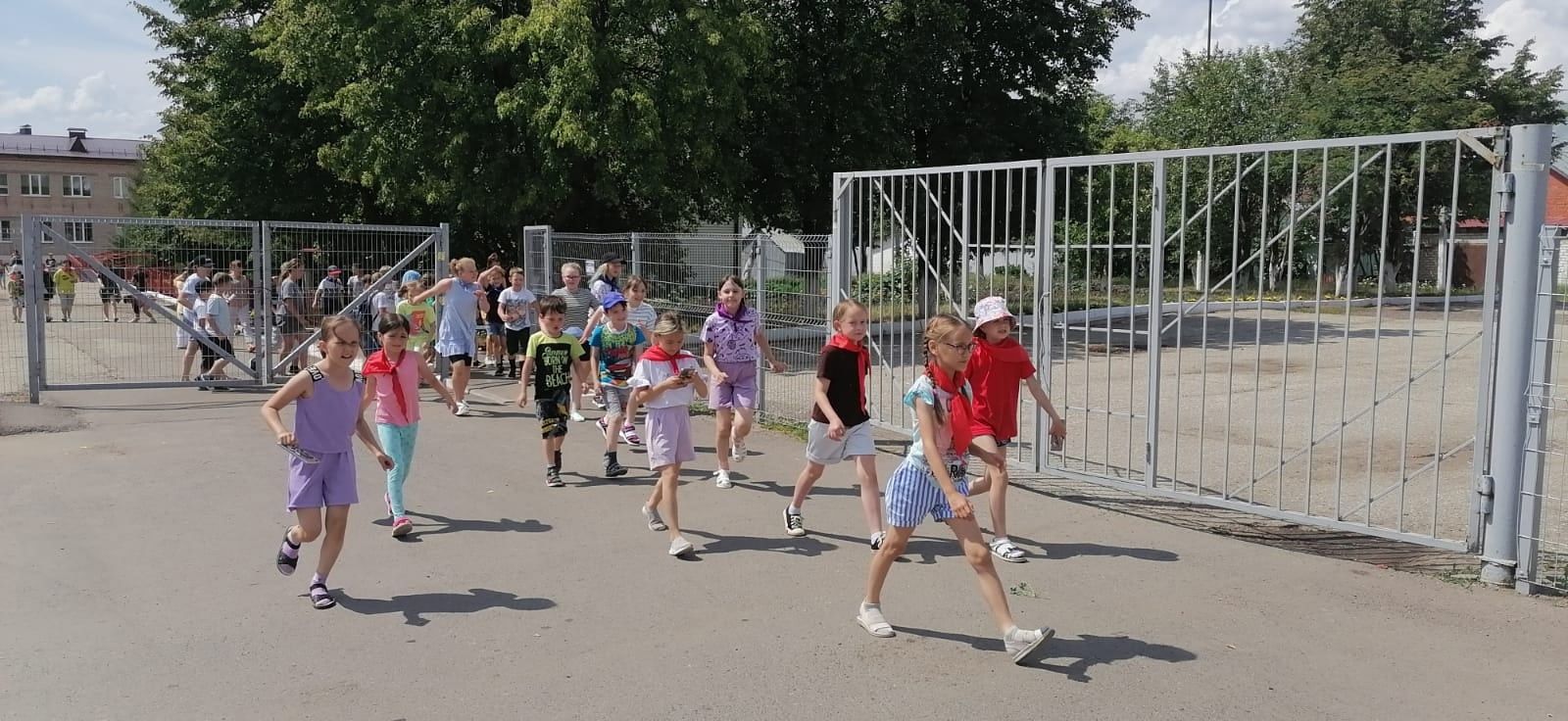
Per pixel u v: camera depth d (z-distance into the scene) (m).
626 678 4.22
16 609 4.97
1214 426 10.39
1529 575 5.21
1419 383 13.24
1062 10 22.28
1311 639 4.64
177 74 27.08
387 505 6.90
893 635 4.67
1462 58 35.50
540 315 7.54
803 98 20.81
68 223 11.42
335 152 19.41
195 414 10.42
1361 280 27.34
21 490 7.29
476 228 21.66
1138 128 40.03
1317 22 41.03
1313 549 6.08
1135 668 4.32
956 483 4.54
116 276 11.80
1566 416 10.41
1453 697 4.07
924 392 4.37
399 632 4.72
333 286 12.86
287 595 5.21
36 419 9.98
